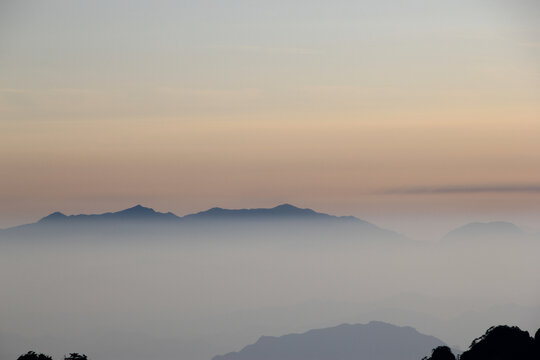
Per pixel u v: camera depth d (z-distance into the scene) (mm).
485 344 123688
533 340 122938
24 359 122312
